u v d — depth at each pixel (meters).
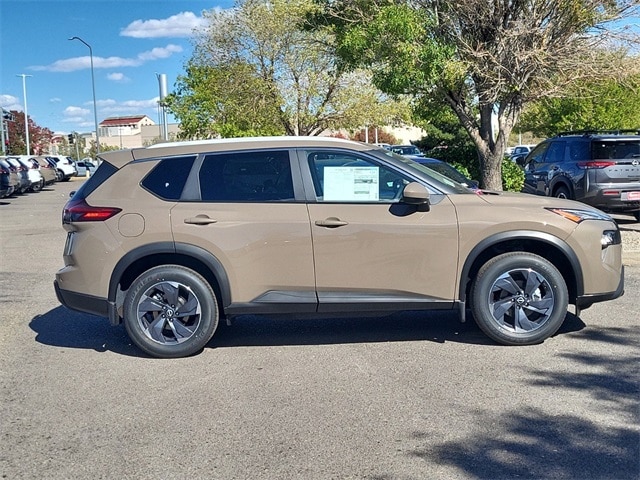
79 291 6.25
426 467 4.08
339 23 12.91
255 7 25.55
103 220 6.16
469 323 7.14
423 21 11.75
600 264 6.19
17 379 5.75
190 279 6.13
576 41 11.91
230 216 6.10
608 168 12.60
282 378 5.62
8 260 11.97
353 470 4.07
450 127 25.34
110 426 4.77
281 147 6.27
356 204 6.12
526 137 79.44
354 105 26.31
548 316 6.21
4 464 4.25
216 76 25.98
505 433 4.50
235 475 4.04
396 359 6.03
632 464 4.07
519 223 6.08
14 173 28.38
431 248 6.07
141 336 6.19
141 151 6.42
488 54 11.88
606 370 5.62
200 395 5.30
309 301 6.12
